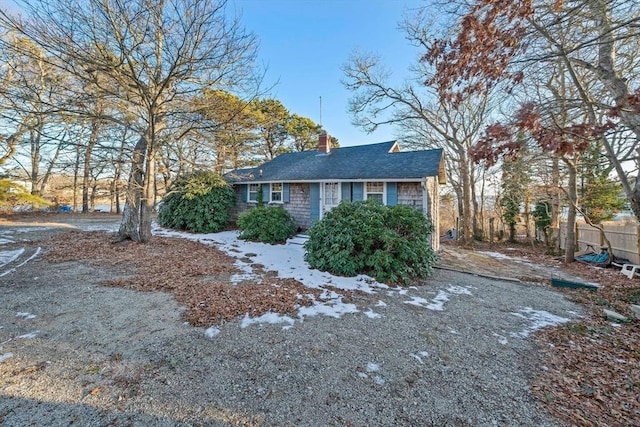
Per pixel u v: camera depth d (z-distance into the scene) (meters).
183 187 12.23
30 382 2.64
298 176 12.24
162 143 8.83
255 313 4.37
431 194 10.42
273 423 2.30
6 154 12.62
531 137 2.58
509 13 2.67
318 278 6.41
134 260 7.32
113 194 9.14
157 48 7.56
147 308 4.41
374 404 2.56
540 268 9.20
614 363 3.38
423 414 2.46
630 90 5.43
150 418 2.28
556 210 14.09
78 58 6.57
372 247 6.84
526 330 4.26
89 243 9.09
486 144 2.62
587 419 2.44
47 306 4.39
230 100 9.91
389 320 4.40
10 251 7.90
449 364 3.24
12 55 7.68
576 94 8.66
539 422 2.39
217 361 3.11
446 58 3.27
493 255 11.98
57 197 19.95
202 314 4.23
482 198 18.86
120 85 7.71
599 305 5.54
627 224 9.02
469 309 5.03
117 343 3.39
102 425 2.19
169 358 3.12
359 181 10.57
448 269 8.28
